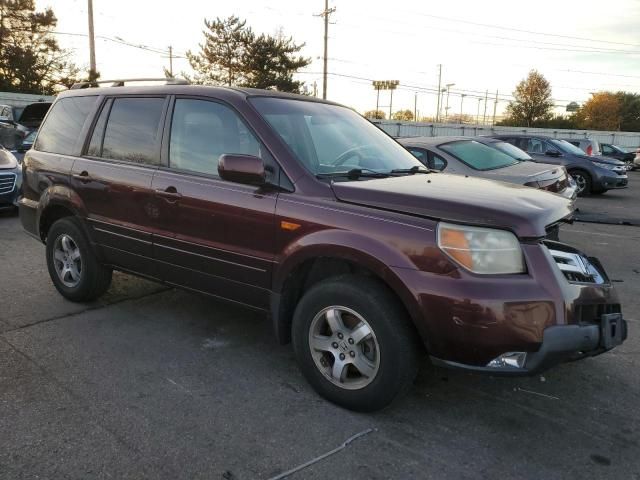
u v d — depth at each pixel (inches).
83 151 181.5
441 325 109.0
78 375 140.1
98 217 173.5
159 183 154.7
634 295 221.6
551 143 605.6
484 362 109.0
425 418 124.3
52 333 166.7
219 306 193.3
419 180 140.3
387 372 116.3
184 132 155.1
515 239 111.3
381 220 117.3
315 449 111.2
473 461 108.7
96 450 108.9
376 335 116.7
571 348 109.9
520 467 107.2
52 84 1694.1
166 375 141.4
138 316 182.4
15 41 1622.8
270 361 151.3
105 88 182.9
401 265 112.3
